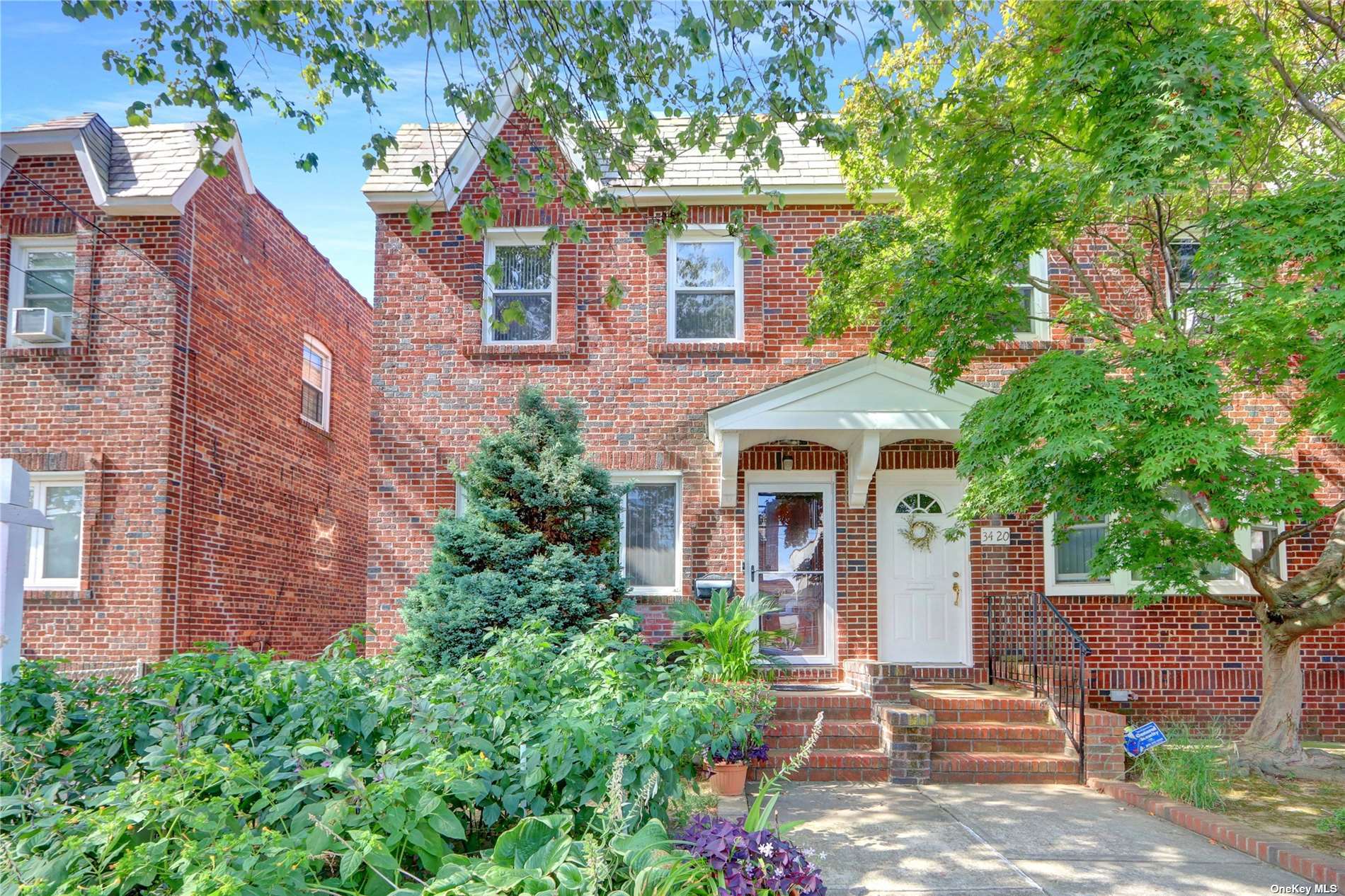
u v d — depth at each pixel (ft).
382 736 15.58
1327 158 30.58
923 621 37.73
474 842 15.07
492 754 14.12
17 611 16.28
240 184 44.45
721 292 39.29
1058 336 38.09
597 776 13.53
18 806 11.69
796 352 38.32
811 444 37.73
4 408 38.91
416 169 22.21
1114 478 25.32
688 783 22.33
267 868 9.83
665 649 32.83
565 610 29.43
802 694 31.94
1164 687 36.45
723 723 18.34
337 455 56.44
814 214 39.04
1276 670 30.53
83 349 38.93
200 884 9.00
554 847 10.96
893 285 33.04
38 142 39.27
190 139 41.29
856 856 20.72
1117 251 33.12
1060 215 28.71
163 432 38.47
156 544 37.88
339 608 56.29
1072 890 18.56
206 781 12.07
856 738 30.01
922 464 37.50
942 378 31.30
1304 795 26.50
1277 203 22.79
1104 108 23.99
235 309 44.01
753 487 38.45
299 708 14.70
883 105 22.97
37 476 39.11
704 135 22.30
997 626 36.76
